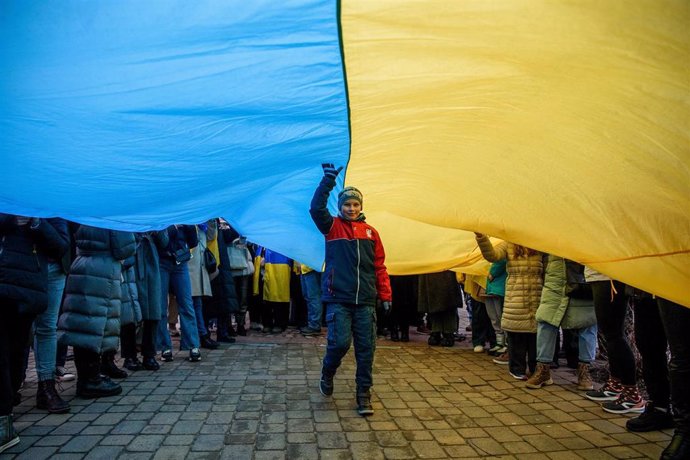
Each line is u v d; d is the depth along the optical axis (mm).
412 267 5270
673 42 1460
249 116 1938
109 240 4102
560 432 3445
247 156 2326
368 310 3934
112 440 3191
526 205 2789
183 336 5660
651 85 1675
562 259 4488
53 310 3742
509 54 1615
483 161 2531
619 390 4043
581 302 4422
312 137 2295
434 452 3086
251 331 8234
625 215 2455
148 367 5156
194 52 1481
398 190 3420
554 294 4523
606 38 1496
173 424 3514
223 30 1410
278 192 3531
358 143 2463
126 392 4305
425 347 6918
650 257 2549
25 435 3236
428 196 3307
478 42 1543
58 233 3391
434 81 1789
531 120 2061
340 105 1957
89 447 3070
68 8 1258
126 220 3000
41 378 3701
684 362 2781
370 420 3674
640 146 1995
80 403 3955
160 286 5230
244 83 1688
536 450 3125
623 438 3330
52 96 1580
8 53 1379
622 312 3887
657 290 2684
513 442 3256
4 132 1770
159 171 2217
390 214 4609
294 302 8930
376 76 1746
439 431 3455
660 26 1412
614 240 2625
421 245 4973
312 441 3240
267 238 4477
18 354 3291
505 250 4992
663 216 2340
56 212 2664
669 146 1931
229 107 1823
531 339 5141
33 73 1467
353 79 1758
